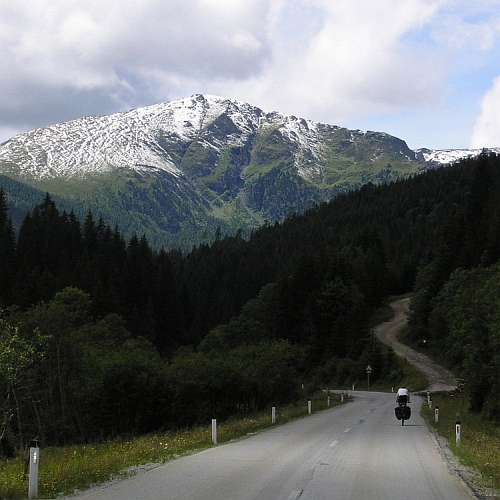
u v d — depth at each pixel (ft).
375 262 474.08
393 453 67.87
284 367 179.73
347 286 412.16
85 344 172.86
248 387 165.48
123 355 170.09
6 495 42.01
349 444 77.20
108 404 158.61
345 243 586.04
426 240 563.89
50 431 153.07
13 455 97.96
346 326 367.04
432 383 273.95
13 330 115.24
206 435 86.53
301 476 50.14
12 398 137.18
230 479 48.57
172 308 376.07
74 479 47.57
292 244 640.58
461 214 425.28
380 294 468.34
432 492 43.83
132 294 372.38
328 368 345.92
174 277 424.87
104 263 396.16
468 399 176.04
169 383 161.79
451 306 310.86
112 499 40.14
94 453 70.54
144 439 93.45
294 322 392.47
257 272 531.50
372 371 319.88
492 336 132.77
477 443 78.28
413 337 369.30
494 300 141.79
